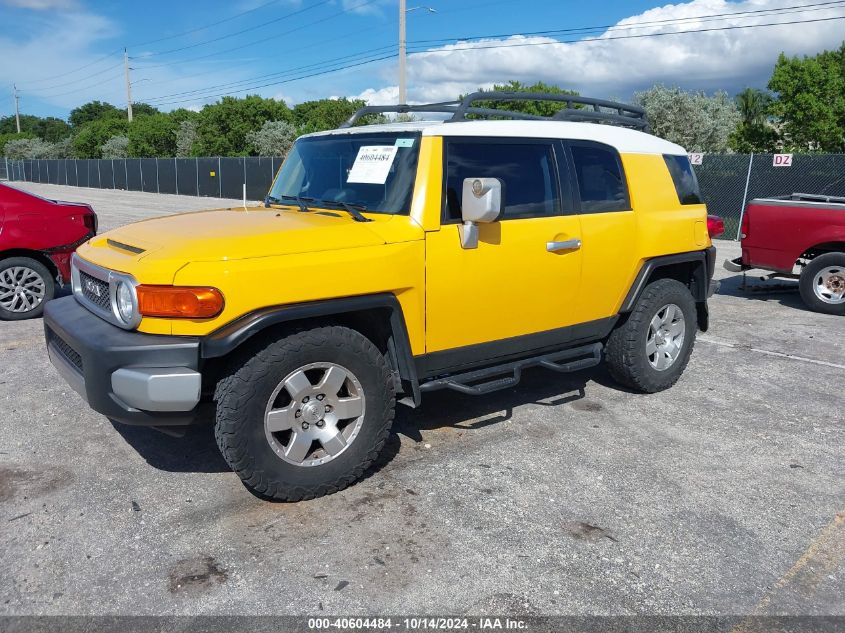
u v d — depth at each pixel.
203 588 2.89
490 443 4.39
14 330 7.06
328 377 3.53
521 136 4.32
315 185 4.38
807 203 8.45
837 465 4.14
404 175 3.86
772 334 7.36
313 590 2.88
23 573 2.98
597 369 6.03
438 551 3.18
